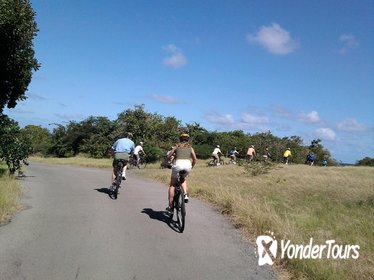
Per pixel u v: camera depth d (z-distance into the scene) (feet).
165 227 29.01
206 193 44.73
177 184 30.22
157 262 21.61
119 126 165.89
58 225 28.32
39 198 39.65
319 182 72.13
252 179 72.49
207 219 32.42
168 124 164.35
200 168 91.09
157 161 119.75
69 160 144.15
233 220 32.19
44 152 203.92
